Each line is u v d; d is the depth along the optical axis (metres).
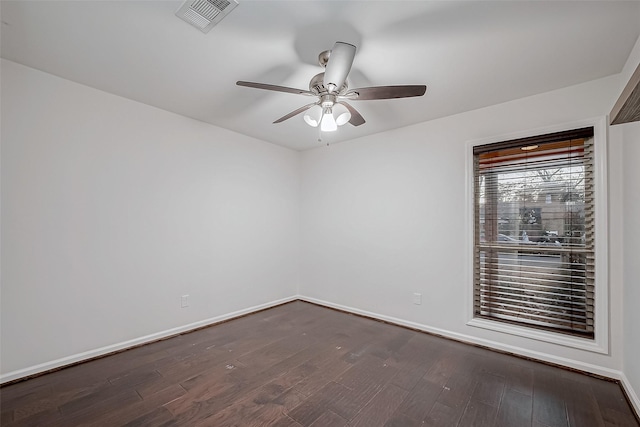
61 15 1.56
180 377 2.13
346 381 2.09
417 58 1.93
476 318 2.74
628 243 1.94
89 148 2.38
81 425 1.62
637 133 1.80
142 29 1.68
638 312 1.77
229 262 3.40
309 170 4.19
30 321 2.11
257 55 1.92
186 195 3.01
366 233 3.54
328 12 1.52
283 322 3.31
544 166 2.45
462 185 2.81
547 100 2.38
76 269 2.31
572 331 2.31
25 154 2.09
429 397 1.92
